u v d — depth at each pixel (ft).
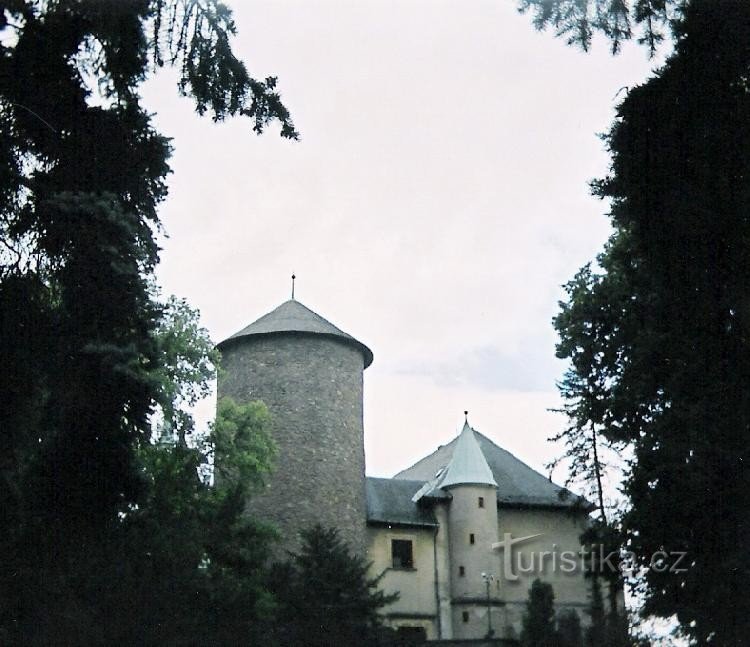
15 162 50.90
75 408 50.52
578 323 96.63
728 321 59.21
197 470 101.40
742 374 59.62
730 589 63.41
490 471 155.74
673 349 64.03
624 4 50.83
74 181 53.01
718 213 57.26
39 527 50.52
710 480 61.82
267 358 148.56
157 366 56.90
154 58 52.85
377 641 108.47
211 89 53.26
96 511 51.80
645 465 68.64
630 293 84.07
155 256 55.98
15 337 49.60
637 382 74.69
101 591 54.39
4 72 50.52
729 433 60.85
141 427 52.49
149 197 56.39
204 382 111.04
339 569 111.96
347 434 148.56
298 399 146.20
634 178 60.23
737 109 57.36
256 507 141.28
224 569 82.12
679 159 58.75
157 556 61.46
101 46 53.21
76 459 50.70
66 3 51.13
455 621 146.92
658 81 58.85
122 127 54.03
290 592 102.73
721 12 55.16
